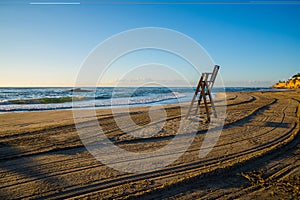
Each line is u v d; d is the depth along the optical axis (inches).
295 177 168.6
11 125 349.7
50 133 289.0
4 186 148.8
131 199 136.6
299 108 567.8
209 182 161.0
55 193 141.3
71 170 176.2
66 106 657.6
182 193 144.9
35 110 568.1
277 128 331.3
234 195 142.6
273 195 142.2
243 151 225.9
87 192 143.3
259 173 175.8
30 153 211.0
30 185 150.8
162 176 167.8
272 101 773.3
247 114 454.9
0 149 220.8
